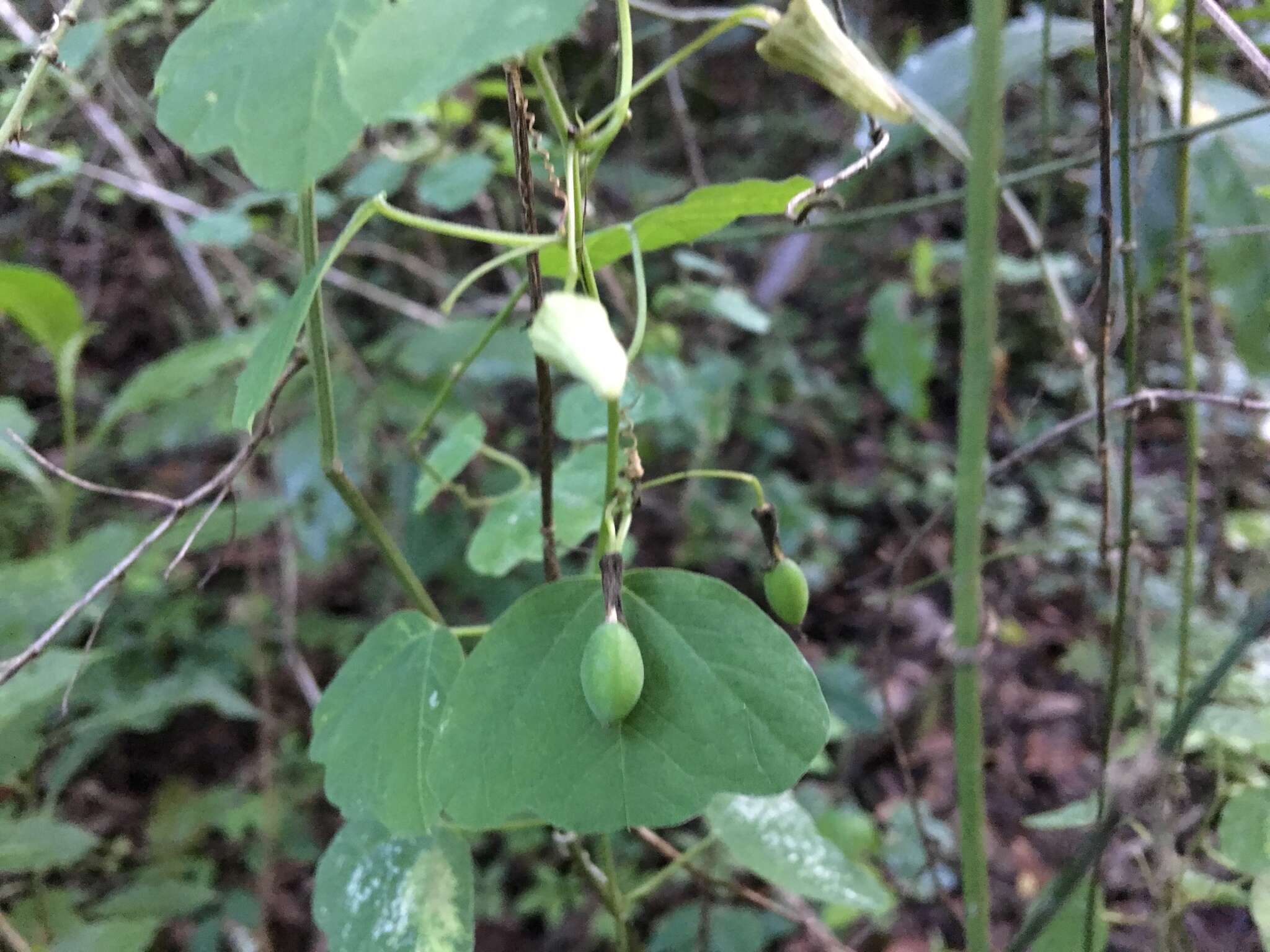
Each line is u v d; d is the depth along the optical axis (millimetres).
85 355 867
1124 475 255
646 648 178
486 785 177
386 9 137
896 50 767
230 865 594
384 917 229
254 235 649
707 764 171
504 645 184
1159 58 335
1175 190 299
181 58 153
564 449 771
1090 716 601
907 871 532
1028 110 727
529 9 125
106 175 551
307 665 700
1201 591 412
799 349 1016
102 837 594
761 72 1082
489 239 179
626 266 610
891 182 875
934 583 823
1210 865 341
